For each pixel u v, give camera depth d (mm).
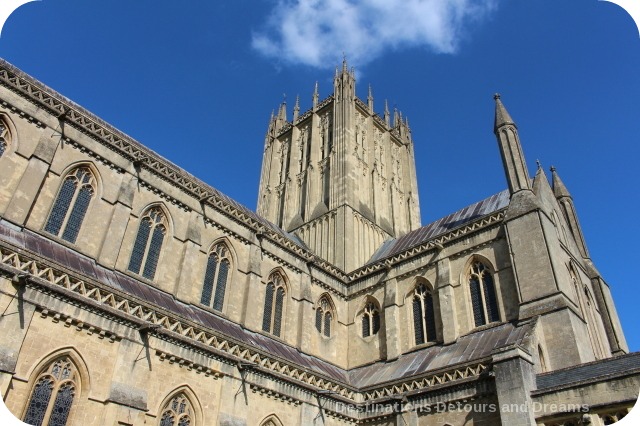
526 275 41156
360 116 85250
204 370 33438
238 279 46062
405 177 88188
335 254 65375
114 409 27859
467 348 41031
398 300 51094
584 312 45312
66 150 37531
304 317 49625
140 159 41531
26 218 33375
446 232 49969
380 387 40969
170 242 42000
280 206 81250
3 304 25750
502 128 50375
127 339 30234
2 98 34688
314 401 38969
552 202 49938
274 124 94250
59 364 27578
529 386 31156
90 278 29984
